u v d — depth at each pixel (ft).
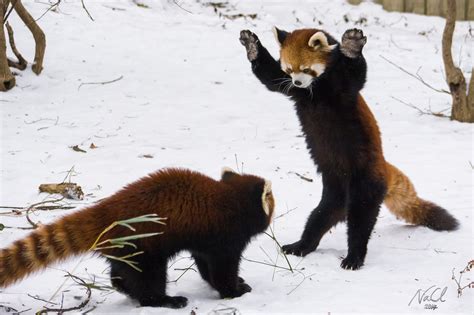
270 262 32.32
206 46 76.48
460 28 88.28
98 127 53.31
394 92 67.97
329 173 34.47
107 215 25.82
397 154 51.31
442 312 25.59
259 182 28.43
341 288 28.53
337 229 38.68
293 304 26.58
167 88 64.08
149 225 25.73
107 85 62.90
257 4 92.22
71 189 39.01
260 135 54.70
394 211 37.27
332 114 33.27
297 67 32.81
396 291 27.96
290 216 38.99
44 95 59.00
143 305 26.61
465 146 53.36
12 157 45.42
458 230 36.96
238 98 63.41
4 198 38.52
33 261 24.85
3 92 58.29
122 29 77.92
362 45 31.68
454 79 58.90
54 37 72.28
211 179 28.09
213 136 53.83
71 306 26.32
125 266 25.90
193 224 26.55
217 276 28.25
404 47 81.71
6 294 27.12
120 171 44.34
